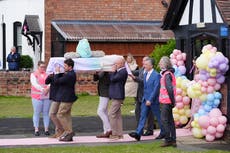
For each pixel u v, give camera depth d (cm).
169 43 2330
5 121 2159
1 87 3061
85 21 3328
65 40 3111
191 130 1889
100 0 3350
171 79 1625
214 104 1778
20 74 3056
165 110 1625
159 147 1627
